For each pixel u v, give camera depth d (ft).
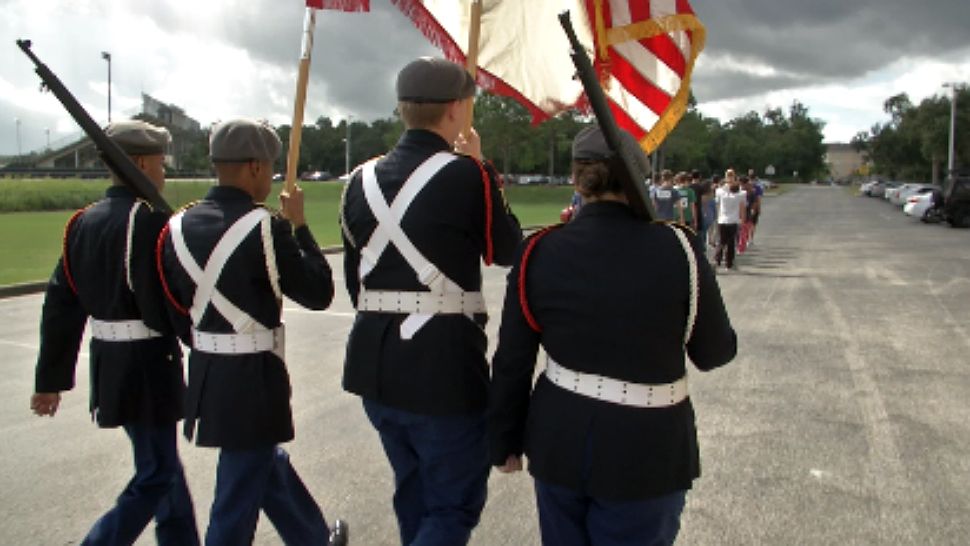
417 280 8.16
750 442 15.81
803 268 47.75
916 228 90.63
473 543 11.85
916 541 11.71
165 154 10.14
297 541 10.27
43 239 64.95
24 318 31.07
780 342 25.21
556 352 7.10
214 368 8.93
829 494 13.32
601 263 6.89
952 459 14.84
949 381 20.31
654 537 7.09
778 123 504.84
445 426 8.29
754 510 12.73
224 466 9.07
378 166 8.45
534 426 7.29
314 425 17.07
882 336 26.13
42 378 9.78
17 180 127.95
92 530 9.45
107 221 9.43
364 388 8.39
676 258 6.90
